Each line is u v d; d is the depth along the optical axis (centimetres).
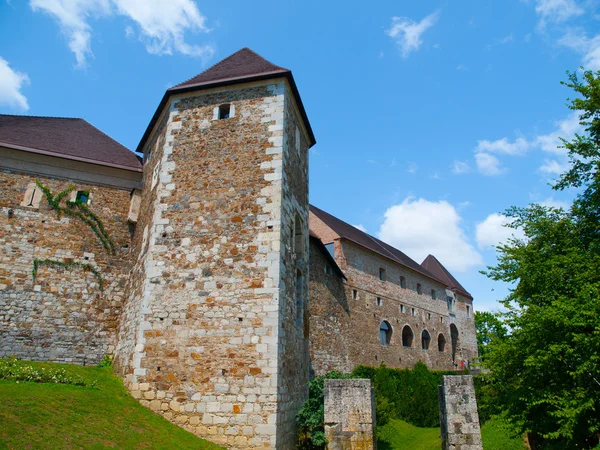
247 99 1143
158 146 1243
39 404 730
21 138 1348
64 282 1237
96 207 1341
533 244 1183
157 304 979
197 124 1147
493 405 1159
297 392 1028
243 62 1294
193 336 940
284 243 1023
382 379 2197
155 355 937
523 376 1054
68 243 1274
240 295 955
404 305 3144
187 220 1048
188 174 1096
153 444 751
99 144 1539
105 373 1083
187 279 991
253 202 1033
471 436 770
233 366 901
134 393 916
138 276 1120
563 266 1072
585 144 1119
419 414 2023
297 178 1220
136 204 1348
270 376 880
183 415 880
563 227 1151
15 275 1199
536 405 1024
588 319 912
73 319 1213
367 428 762
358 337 2467
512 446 1206
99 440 692
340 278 2378
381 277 2961
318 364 1947
